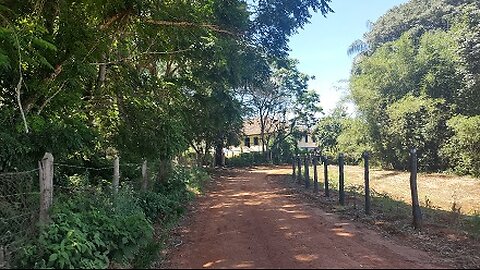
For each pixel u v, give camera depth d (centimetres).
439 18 4897
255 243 819
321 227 977
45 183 685
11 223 702
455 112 3059
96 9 1109
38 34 970
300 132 5850
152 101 1411
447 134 3064
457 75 3070
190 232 984
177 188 1616
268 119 5866
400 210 1216
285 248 766
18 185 741
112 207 878
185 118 1927
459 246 792
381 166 3712
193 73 1922
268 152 5719
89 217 732
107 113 1377
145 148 1342
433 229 938
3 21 948
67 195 850
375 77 3728
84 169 1175
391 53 3947
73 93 1121
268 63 2316
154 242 809
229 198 1709
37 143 945
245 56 2089
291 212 1223
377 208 1259
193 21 1250
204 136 3284
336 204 1366
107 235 701
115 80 1376
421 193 2008
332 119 5631
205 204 1534
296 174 3016
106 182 1140
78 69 1058
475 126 2622
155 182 1534
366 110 3728
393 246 787
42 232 628
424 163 3222
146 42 1345
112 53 1302
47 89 1040
